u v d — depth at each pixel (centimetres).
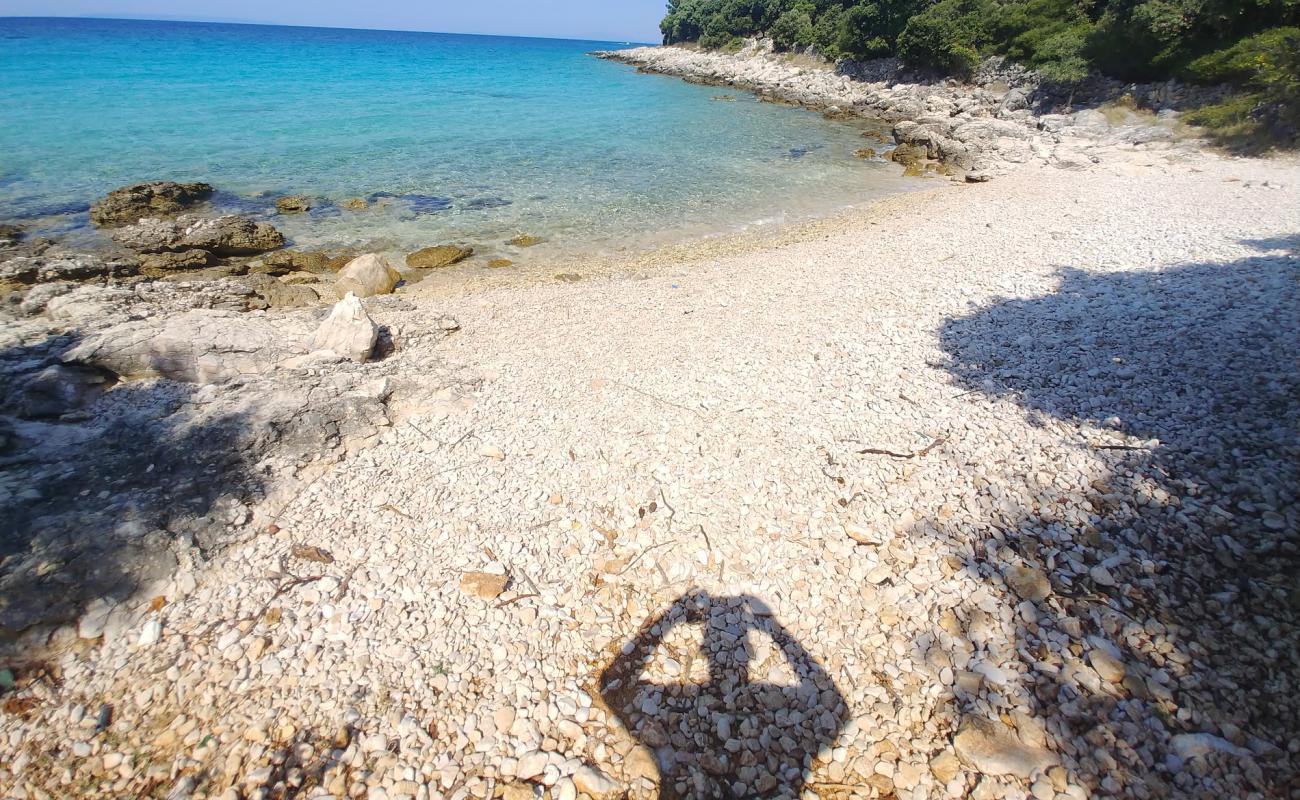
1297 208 541
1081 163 852
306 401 305
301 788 171
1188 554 213
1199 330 333
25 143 890
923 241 570
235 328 364
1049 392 304
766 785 173
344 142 1020
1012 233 560
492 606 217
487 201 769
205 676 195
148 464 266
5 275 474
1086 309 380
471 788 173
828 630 208
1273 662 180
